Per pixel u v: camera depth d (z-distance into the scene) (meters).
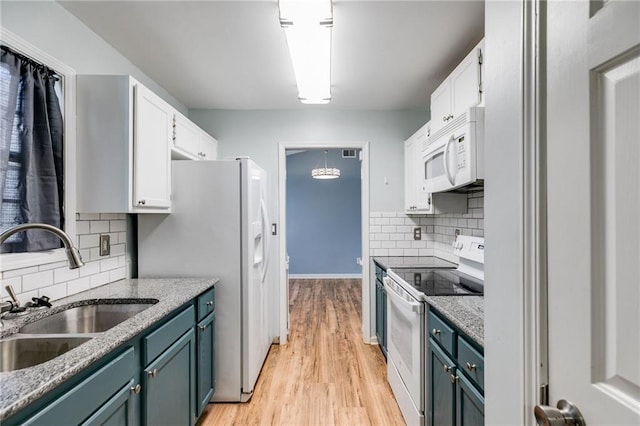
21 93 1.47
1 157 1.36
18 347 1.21
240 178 2.25
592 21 0.53
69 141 1.68
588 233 0.53
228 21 1.81
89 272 1.86
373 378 2.51
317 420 2.00
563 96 0.59
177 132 2.30
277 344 3.20
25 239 1.47
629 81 0.47
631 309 0.47
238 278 2.24
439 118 2.37
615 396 0.49
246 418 2.03
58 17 1.65
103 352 1.04
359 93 2.88
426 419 1.68
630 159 0.47
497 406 0.77
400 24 1.83
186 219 2.24
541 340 0.63
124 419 1.21
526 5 0.66
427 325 1.69
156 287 1.92
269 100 3.06
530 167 0.65
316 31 1.79
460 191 2.54
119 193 1.72
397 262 2.91
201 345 1.94
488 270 0.81
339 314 4.17
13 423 0.77
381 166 3.32
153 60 2.27
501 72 0.75
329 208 6.66
